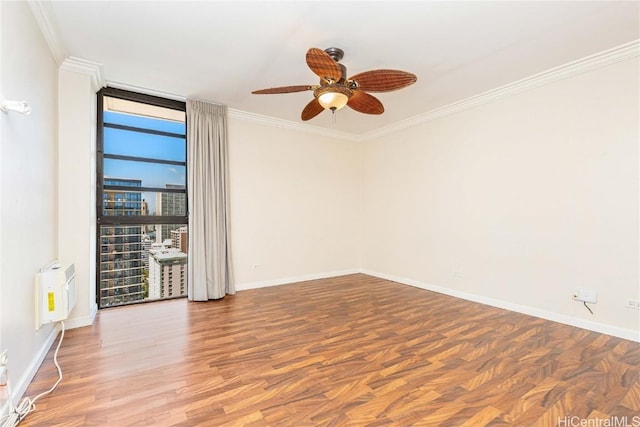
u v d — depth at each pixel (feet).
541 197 10.64
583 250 9.67
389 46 8.85
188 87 11.76
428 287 14.60
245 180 14.67
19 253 6.05
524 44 8.73
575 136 9.83
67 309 7.45
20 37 6.23
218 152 13.47
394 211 16.53
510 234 11.50
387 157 16.94
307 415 5.46
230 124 14.28
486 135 12.26
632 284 8.73
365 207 18.43
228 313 11.07
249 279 14.75
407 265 15.74
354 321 10.23
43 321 7.03
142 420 5.30
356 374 6.86
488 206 12.21
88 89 9.87
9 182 5.58
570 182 9.94
